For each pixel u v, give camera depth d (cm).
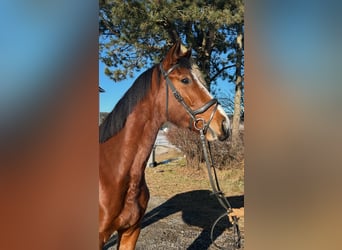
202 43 572
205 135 161
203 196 439
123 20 463
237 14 425
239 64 560
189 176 552
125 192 155
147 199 169
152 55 552
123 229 164
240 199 415
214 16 424
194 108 158
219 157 546
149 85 160
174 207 389
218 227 311
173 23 484
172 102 159
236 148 538
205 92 161
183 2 441
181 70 159
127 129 155
